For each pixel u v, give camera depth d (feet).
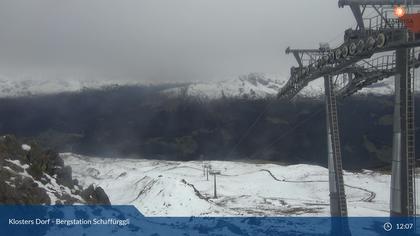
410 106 112.68
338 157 175.22
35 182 107.86
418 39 107.65
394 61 122.11
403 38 109.29
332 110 179.11
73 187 126.62
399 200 111.45
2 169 102.27
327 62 160.76
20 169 108.88
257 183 530.27
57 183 119.03
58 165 129.70
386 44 115.96
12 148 113.70
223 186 517.14
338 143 176.24
